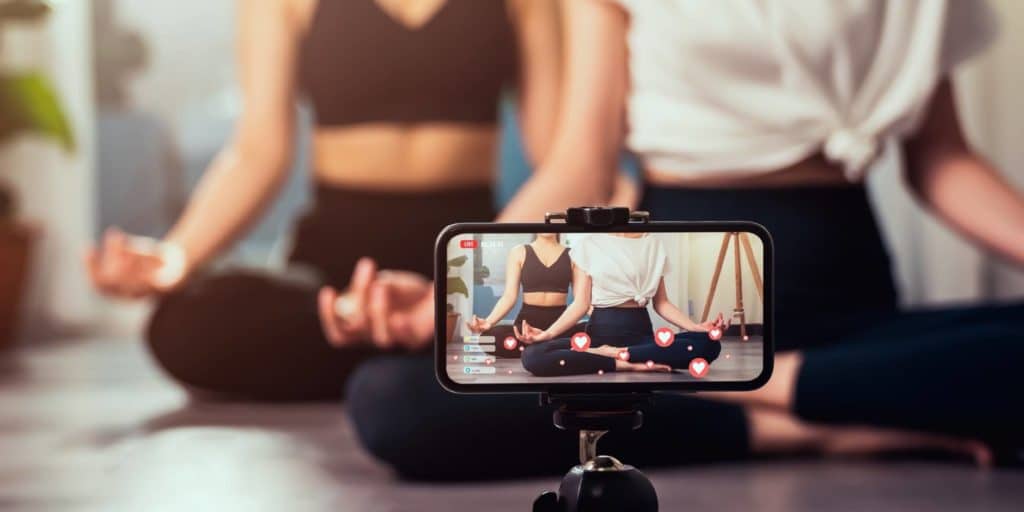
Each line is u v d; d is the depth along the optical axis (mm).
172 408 2613
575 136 1734
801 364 1710
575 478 954
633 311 954
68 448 2020
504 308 950
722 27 1772
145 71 4797
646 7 1789
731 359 954
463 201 2812
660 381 945
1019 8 3574
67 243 4609
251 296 2734
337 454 1931
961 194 1840
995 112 3633
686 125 1789
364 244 2799
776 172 1811
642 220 971
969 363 1635
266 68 2838
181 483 1656
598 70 1753
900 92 1771
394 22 2754
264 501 1509
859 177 1823
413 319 1575
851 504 1432
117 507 1475
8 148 4539
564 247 954
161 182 4789
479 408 1607
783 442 1768
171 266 2721
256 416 2484
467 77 2777
